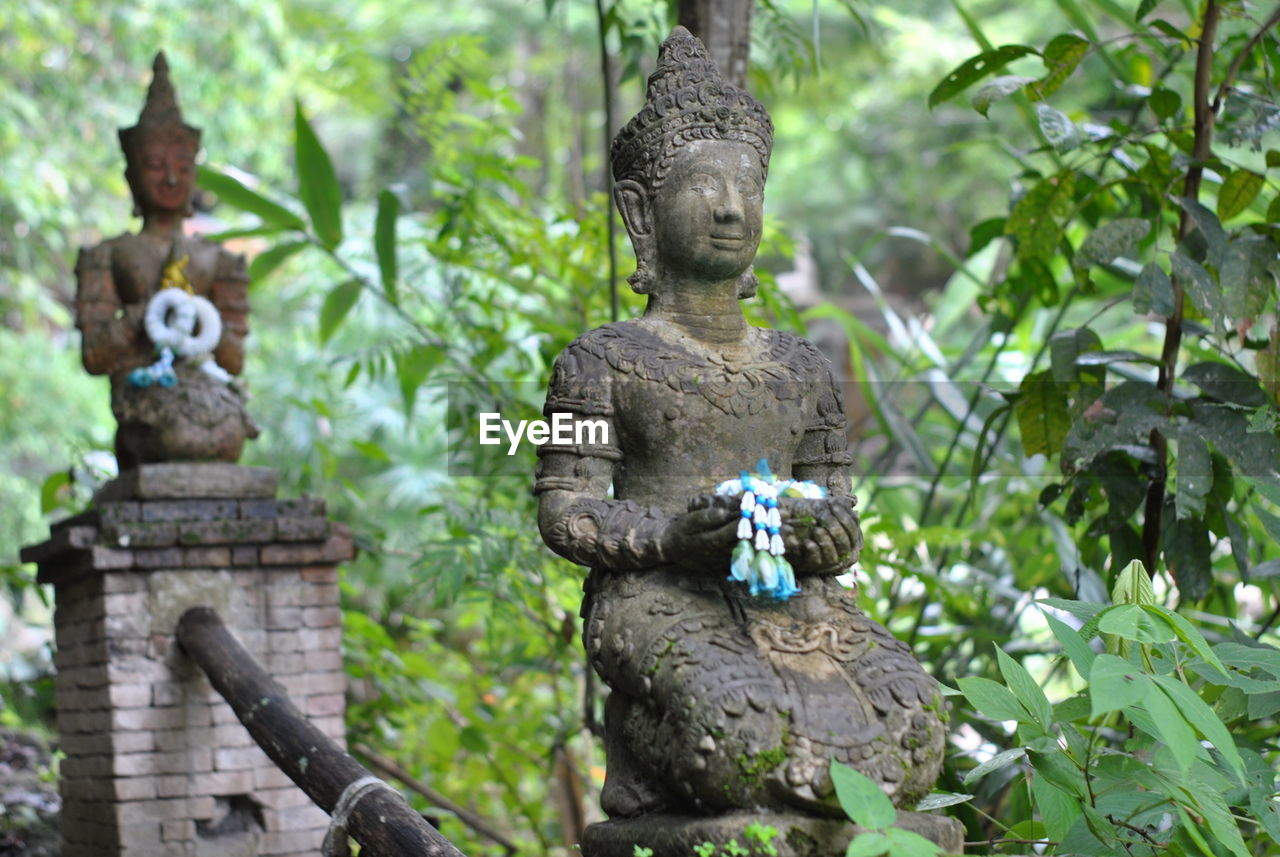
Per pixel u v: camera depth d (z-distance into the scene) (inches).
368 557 265.6
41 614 456.4
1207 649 112.7
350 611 258.1
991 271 263.9
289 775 164.1
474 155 243.6
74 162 467.5
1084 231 237.0
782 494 115.5
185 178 224.4
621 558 118.1
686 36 132.0
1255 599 274.4
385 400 367.2
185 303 212.5
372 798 147.6
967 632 213.0
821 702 108.3
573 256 270.4
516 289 251.8
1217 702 142.5
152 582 201.2
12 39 446.9
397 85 309.7
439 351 237.9
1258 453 157.8
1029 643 208.8
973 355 233.6
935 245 227.9
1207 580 162.2
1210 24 169.8
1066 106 524.7
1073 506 172.4
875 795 98.6
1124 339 253.3
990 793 167.3
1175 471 170.6
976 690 118.7
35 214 431.5
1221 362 166.7
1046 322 269.4
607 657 117.2
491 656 268.5
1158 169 177.2
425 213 354.0
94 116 466.6
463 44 257.8
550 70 571.5
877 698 110.2
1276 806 123.3
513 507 250.8
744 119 130.1
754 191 129.0
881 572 241.1
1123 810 122.3
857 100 610.9
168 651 200.4
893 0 616.7
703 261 127.1
